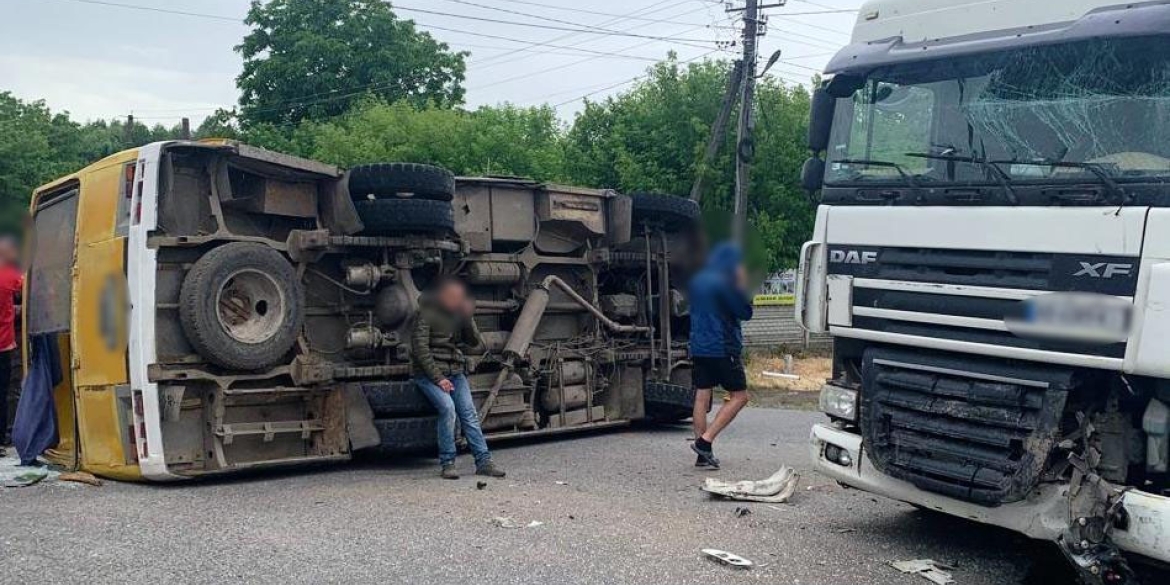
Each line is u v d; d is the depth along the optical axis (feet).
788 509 23.91
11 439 31.60
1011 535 22.03
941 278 18.86
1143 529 16.11
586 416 36.40
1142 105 17.07
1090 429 17.25
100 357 25.84
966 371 18.47
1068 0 18.49
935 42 20.21
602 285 38.60
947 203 19.12
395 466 29.22
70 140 120.26
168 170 25.09
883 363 19.77
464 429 27.50
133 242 24.89
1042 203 17.74
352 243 28.40
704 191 75.31
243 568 17.37
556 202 34.78
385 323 29.86
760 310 78.18
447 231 30.66
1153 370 15.94
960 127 19.27
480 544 19.38
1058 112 18.01
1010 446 17.70
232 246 25.72
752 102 68.49
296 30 127.65
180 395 24.97
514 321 35.04
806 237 77.15
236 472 26.48
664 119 82.64
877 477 20.29
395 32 129.59
